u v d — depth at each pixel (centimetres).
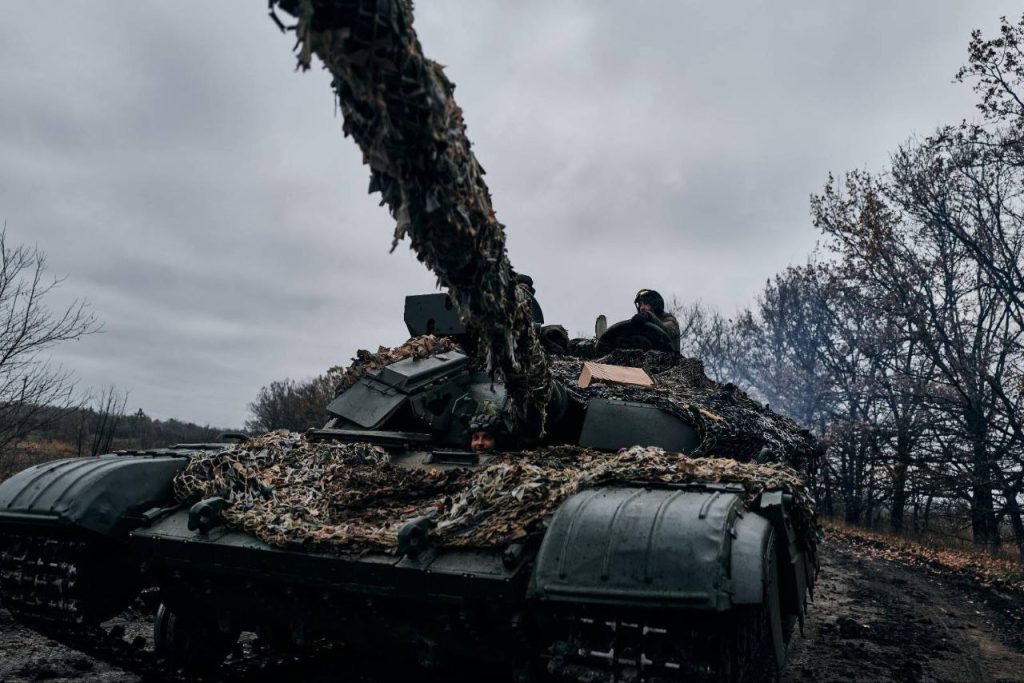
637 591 373
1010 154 1920
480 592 421
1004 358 2023
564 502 429
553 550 398
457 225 370
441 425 674
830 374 2609
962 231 2061
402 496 540
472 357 688
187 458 582
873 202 2181
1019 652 841
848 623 949
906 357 2295
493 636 451
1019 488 1894
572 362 762
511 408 578
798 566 498
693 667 375
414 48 316
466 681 549
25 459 1383
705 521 387
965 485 1961
